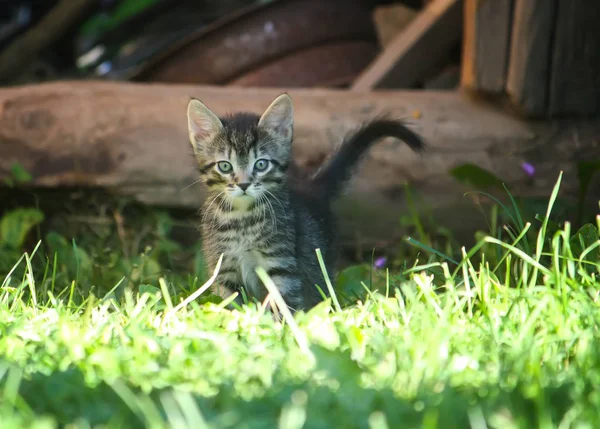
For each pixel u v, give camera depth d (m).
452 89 10.61
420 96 9.07
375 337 4.62
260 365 4.20
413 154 8.59
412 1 12.71
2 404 3.53
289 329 5.00
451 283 5.32
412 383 3.88
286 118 6.87
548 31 8.41
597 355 4.21
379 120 7.57
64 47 15.89
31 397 3.73
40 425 3.20
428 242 7.95
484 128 8.65
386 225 8.68
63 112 8.93
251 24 10.80
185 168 8.72
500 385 3.86
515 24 8.45
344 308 5.96
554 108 8.55
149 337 4.66
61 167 8.82
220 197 6.75
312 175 7.78
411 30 10.07
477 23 8.56
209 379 4.01
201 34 10.77
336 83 10.98
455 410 3.47
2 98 9.08
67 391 3.76
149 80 11.05
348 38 11.31
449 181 8.57
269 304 6.55
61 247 7.94
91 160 8.79
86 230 8.99
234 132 6.71
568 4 8.37
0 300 5.83
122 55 16.08
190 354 4.45
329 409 3.57
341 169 7.67
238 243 6.69
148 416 3.37
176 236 9.00
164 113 8.89
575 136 8.57
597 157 8.52
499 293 5.30
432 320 4.89
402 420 3.42
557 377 4.03
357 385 3.77
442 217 8.59
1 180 8.87
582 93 8.53
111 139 8.80
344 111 8.81
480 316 5.15
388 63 9.95
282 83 10.90
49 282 7.06
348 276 6.94
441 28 9.95
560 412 3.55
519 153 8.56
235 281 6.78
